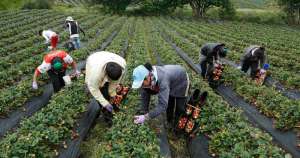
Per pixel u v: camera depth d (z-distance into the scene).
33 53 19.66
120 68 8.00
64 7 65.38
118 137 8.18
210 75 13.70
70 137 9.19
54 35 16.86
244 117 10.87
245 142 8.34
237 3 89.56
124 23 43.09
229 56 21.12
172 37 28.66
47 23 37.03
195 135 9.50
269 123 11.03
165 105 7.46
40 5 59.69
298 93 14.64
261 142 8.21
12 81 13.79
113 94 8.95
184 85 8.26
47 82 13.48
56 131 8.60
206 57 13.46
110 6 64.00
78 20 40.28
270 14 64.81
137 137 8.07
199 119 9.81
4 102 10.79
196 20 57.16
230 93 13.63
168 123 9.82
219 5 62.22
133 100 10.88
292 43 31.91
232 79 14.41
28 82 12.71
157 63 18.80
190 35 30.66
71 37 20.20
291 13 62.84
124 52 21.70
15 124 10.53
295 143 9.73
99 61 8.29
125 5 64.12
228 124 9.21
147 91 8.16
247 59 14.03
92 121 10.18
